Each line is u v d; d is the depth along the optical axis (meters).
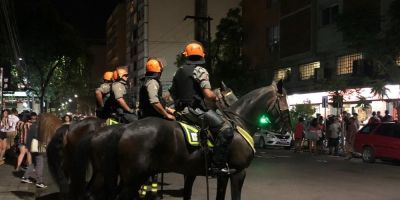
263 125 7.80
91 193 6.48
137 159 6.26
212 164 6.77
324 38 32.19
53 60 42.03
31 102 50.72
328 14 32.28
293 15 35.66
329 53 31.47
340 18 24.09
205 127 6.72
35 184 12.58
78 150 6.56
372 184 13.75
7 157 19.39
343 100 26.81
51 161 8.08
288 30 36.25
